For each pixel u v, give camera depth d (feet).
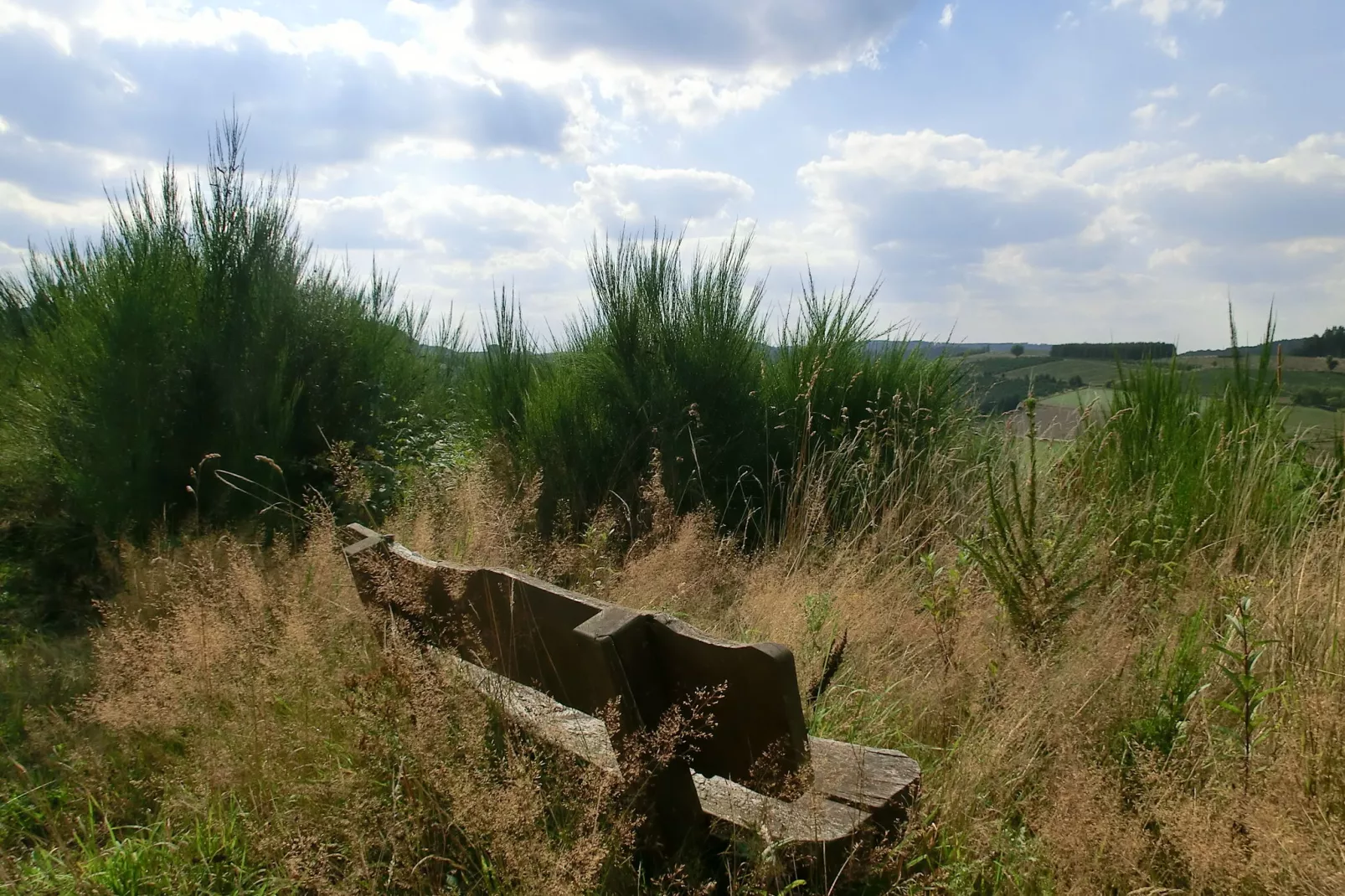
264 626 10.64
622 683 6.26
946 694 10.58
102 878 7.95
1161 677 9.94
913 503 17.29
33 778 9.86
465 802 7.04
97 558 17.06
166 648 10.14
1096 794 7.78
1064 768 8.39
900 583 14.34
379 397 21.99
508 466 20.13
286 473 18.97
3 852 8.46
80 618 15.19
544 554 15.98
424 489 16.93
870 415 20.01
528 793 7.16
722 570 15.24
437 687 8.27
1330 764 7.79
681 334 20.21
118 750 10.01
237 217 20.53
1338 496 15.29
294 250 21.45
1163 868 7.43
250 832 8.17
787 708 5.79
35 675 11.98
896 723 10.34
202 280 19.93
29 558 17.48
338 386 21.04
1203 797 7.98
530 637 7.54
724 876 7.40
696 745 6.61
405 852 7.59
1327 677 8.99
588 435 19.71
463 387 25.84
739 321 20.70
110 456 17.66
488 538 14.73
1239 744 8.75
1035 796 8.51
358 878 7.31
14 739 10.63
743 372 20.48
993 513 12.42
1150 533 14.16
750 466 19.48
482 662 8.52
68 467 17.92
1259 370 18.13
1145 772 8.18
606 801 7.11
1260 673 9.95
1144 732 8.99
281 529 17.24
